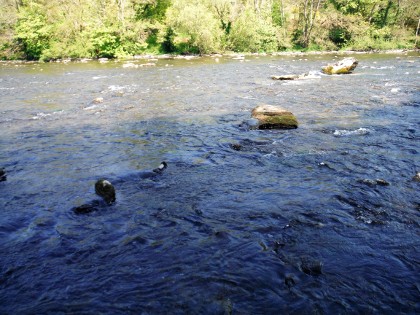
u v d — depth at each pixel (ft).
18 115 44.45
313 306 13.00
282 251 16.22
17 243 17.13
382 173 24.75
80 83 71.31
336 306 12.99
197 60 121.60
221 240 17.13
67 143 32.94
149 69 95.50
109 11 144.56
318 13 173.37
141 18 161.07
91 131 36.65
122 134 35.47
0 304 13.26
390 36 165.37
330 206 20.26
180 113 43.70
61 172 26.00
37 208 20.59
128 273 14.89
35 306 13.15
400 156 27.86
